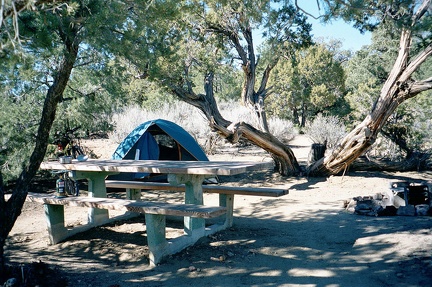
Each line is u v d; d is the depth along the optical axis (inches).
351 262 186.7
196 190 225.9
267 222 273.6
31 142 360.2
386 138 554.6
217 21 443.2
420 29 236.1
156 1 219.3
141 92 533.0
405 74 397.4
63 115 394.3
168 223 268.4
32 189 390.6
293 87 1270.9
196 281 170.1
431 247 193.8
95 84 381.1
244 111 745.0
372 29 378.9
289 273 175.9
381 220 267.1
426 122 567.5
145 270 184.7
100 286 164.9
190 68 494.6
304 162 579.5
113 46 210.8
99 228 254.8
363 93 723.4
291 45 446.3
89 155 498.0
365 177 459.8
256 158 606.2
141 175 397.1
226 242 220.7
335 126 703.7
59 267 186.1
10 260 194.9
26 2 138.7
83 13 197.8
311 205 331.9
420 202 301.9
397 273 168.2
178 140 400.2
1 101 331.0
